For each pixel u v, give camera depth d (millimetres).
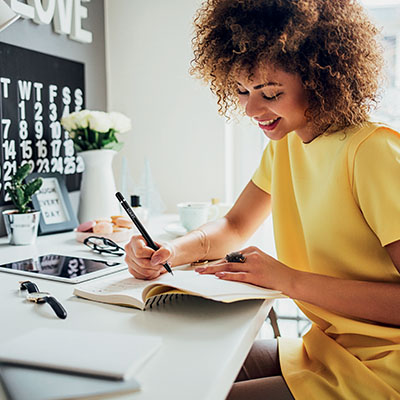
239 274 893
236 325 763
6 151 1512
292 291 876
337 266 950
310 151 994
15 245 1387
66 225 1590
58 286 985
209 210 1663
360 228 899
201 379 584
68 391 547
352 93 916
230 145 2031
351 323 883
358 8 948
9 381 573
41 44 1642
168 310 836
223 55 922
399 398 769
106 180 1658
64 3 1703
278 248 1138
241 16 896
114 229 1437
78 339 679
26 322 784
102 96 2014
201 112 1953
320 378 838
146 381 581
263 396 839
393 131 878
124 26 2000
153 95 2000
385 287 849
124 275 1015
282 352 979
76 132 1648
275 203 1127
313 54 879
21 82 1559
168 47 1961
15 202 1422
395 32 1921
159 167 2027
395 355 821
